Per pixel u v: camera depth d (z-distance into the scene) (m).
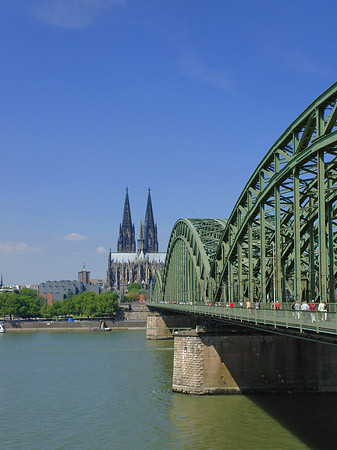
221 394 65.94
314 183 46.09
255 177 55.84
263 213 53.59
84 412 60.31
